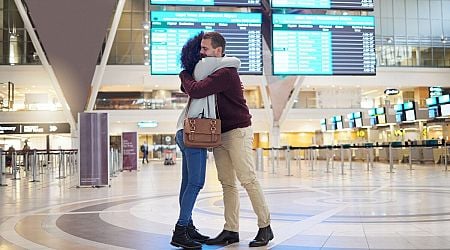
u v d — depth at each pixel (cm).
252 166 394
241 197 780
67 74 2102
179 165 2722
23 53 3353
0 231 474
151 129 3481
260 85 3278
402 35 3769
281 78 3092
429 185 985
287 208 620
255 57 1798
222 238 396
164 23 1766
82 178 1081
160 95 3750
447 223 481
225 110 391
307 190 893
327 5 1767
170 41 1770
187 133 372
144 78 3359
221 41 398
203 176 385
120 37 3416
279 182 1123
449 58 3816
